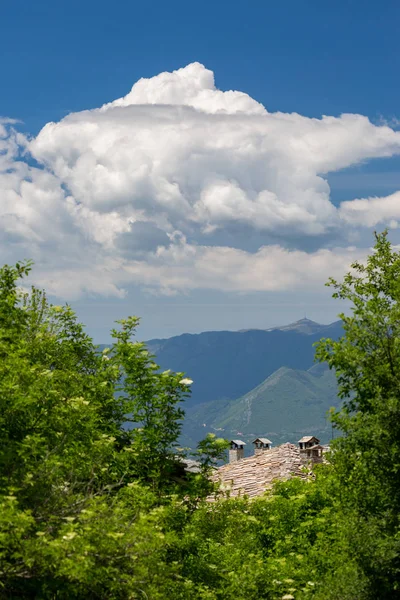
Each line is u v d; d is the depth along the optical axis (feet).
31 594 38.68
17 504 35.88
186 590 50.08
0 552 33.81
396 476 46.93
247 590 53.93
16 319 56.18
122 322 65.31
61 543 34.78
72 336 67.72
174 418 62.08
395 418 46.55
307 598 52.75
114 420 63.05
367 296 56.44
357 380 50.06
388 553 46.75
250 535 68.85
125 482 59.21
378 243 58.44
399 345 48.80
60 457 42.96
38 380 43.01
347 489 50.24
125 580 39.37
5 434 40.22
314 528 69.31
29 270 58.70
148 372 62.23
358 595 48.47
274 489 83.56
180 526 58.13
